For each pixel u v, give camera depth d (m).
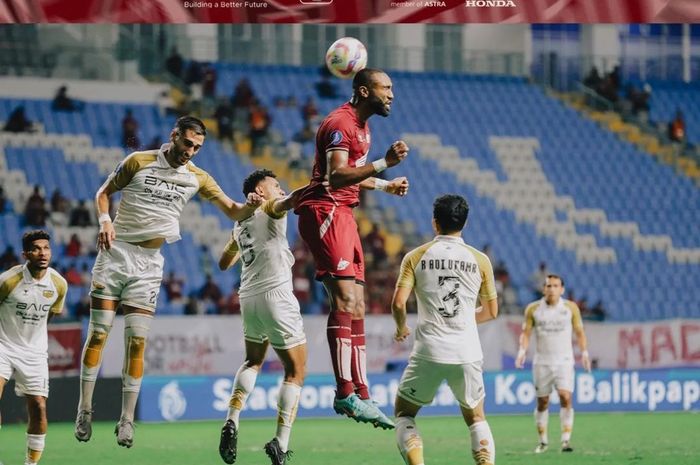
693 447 35.88
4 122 65.50
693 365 54.19
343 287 20.77
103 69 69.75
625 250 67.56
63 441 38.28
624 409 51.34
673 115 76.50
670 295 66.00
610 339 53.47
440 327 21.45
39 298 24.84
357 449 35.75
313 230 20.92
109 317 23.11
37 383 24.95
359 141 20.67
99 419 46.16
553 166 72.00
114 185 22.91
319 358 49.72
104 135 66.56
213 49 72.69
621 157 73.31
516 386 50.81
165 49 71.19
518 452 34.59
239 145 68.50
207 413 47.47
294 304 23.78
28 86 67.62
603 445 36.72
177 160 22.84
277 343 23.67
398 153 19.56
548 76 77.81
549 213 69.06
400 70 75.75
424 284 21.62
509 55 74.31
